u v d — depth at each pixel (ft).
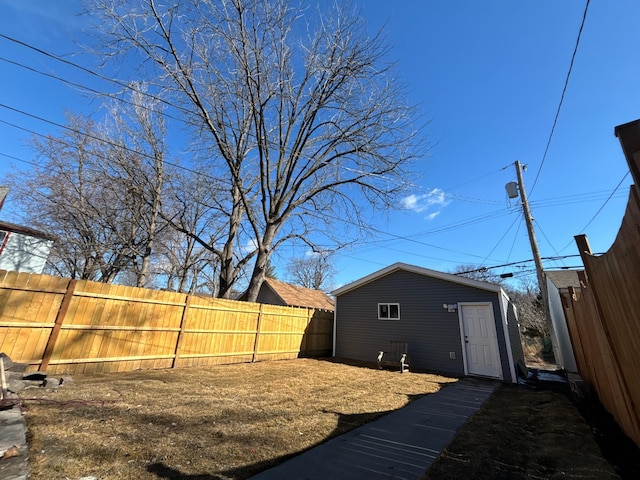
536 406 18.49
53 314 18.85
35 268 43.06
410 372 31.50
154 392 16.80
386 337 38.27
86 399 14.29
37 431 10.07
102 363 20.94
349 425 13.56
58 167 41.42
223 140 36.14
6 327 16.93
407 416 15.62
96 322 20.86
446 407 17.87
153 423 12.07
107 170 40.52
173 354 25.44
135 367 22.84
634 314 9.05
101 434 10.48
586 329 19.69
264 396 17.83
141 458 9.04
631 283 8.79
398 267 38.73
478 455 10.68
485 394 22.38
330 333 46.24
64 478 7.55
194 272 57.82
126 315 22.59
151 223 45.65
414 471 9.32
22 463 7.92
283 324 37.58
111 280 47.80
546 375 34.53
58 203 41.78
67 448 9.15
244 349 31.96
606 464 9.45
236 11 29.53
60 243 44.19
